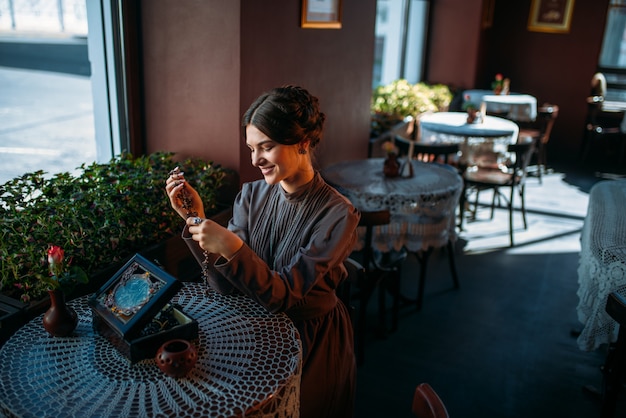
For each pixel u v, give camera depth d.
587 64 6.59
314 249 1.35
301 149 1.31
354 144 3.84
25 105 3.26
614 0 6.50
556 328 2.83
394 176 2.85
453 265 3.18
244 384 1.12
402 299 2.97
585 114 6.70
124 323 1.19
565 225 4.38
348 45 3.44
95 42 2.45
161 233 2.15
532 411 2.16
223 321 1.36
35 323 1.33
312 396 1.46
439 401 0.95
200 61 2.44
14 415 1.02
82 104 3.40
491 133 3.75
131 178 2.11
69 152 2.71
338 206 1.38
